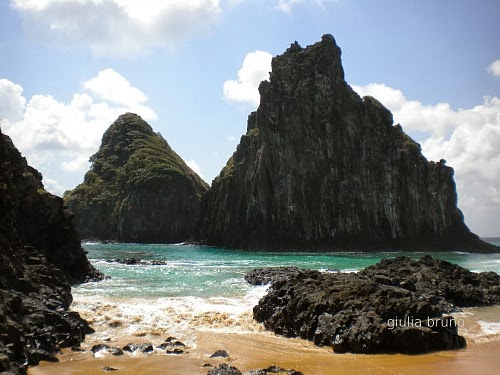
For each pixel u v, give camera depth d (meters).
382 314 22.91
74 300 31.28
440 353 20.84
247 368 18.69
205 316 27.64
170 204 179.88
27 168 50.28
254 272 47.56
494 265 75.12
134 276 48.03
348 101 138.25
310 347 22.19
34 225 42.31
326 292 26.42
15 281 24.66
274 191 128.75
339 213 128.12
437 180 138.38
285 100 134.50
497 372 18.02
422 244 131.38
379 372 18.08
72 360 19.20
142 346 21.12
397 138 142.12
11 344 17.84
